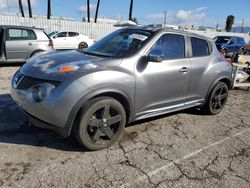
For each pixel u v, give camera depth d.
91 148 3.46
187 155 3.62
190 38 4.65
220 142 4.14
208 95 5.10
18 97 3.37
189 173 3.20
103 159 3.34
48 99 3.10
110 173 3.06
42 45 9.49
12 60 9.04
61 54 4.00
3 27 8.88
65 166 3.13
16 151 3.37
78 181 2.87
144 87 3.79
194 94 4.74
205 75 4.81
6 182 2.77
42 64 3.53
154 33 4.08
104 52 4.03
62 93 3.08
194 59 4.61
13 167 3.03
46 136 3.82
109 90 3.37
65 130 3.22
